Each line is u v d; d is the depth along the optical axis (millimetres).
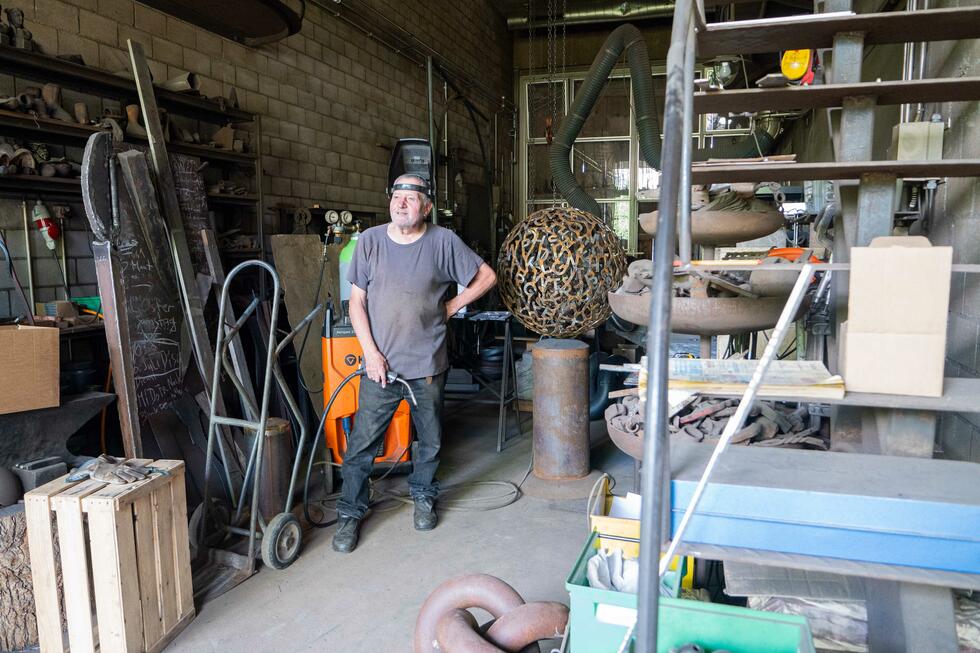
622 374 4668
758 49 1753
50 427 2297
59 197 3152
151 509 1975
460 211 7770
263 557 2461
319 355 3928
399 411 3396
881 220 1669
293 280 3891
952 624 1288
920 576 1157
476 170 8516
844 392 1415
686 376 1489
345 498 2738
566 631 1505
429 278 2723
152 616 1969
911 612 1303
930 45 2467
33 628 2020
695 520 1288
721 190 2709
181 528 2109
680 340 4680
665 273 865
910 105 2477
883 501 1194
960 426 2096
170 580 2053
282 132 4863
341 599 2285
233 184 3926
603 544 1754
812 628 1595
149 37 3684
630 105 9453
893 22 1513
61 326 2748
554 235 2893
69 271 3230
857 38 1598
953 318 2213
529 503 3117
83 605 1872
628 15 8383
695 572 1988
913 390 1391
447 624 1574
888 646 1400
